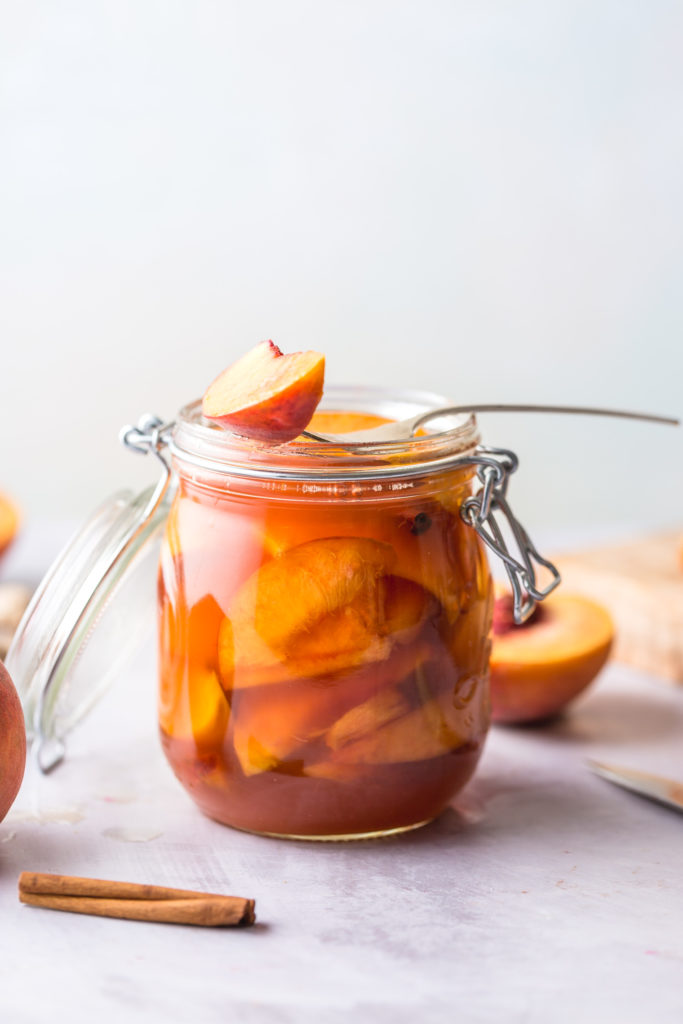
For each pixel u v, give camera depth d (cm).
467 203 123
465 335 128
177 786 63
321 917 55
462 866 58
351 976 52
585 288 128
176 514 59
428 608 57
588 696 72
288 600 56
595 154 123
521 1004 51
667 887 57
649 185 125
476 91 120
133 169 120
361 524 56
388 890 56
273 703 56
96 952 53
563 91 121
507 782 64
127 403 127
